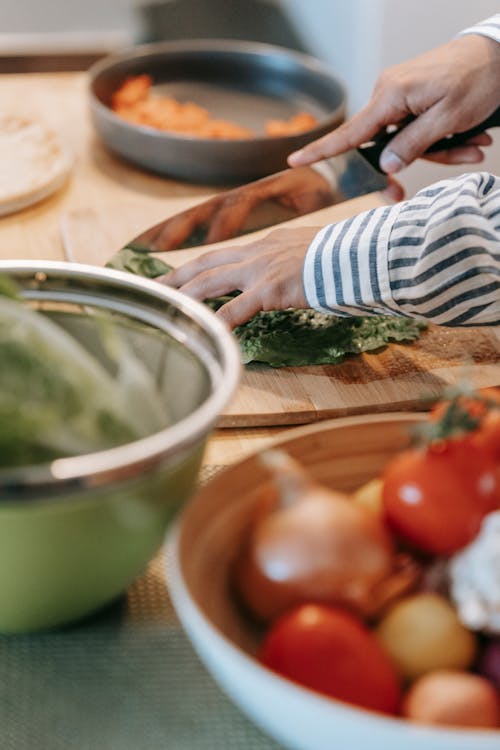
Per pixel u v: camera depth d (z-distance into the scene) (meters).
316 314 0.82
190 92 1.33
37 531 0.43
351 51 1.66
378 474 0.51
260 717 0.39
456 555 0.43
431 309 0.73
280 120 1.29
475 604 0.41
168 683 0.47
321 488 0.46
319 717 0.36
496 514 0.43
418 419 0.50
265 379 0.75
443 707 0.39
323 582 0.42
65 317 0.57
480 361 0.79
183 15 1.85
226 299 0.83
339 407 0.72
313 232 0.82
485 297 0.72
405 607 0.42
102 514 0.43
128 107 1.22
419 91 0.91
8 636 0.49
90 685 0.47
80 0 2.05
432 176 1.48
